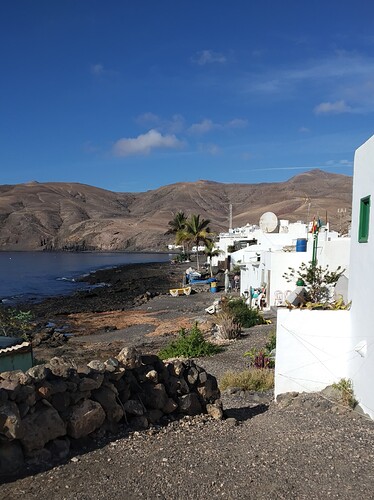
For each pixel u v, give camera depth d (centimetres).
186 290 4494
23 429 545
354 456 613
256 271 3050
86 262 12106
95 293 5119
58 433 589
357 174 871
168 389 786
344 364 909
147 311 3581
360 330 830
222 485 534
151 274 7706
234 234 6769
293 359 934
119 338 2516
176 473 561
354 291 881
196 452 630
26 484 516
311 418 786
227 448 651
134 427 701
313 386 924
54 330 2794
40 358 2005
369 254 783
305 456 618
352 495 511
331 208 17662
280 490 523
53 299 4803
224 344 1936
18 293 5550
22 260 13025
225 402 1039
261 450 644
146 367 770
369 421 753
